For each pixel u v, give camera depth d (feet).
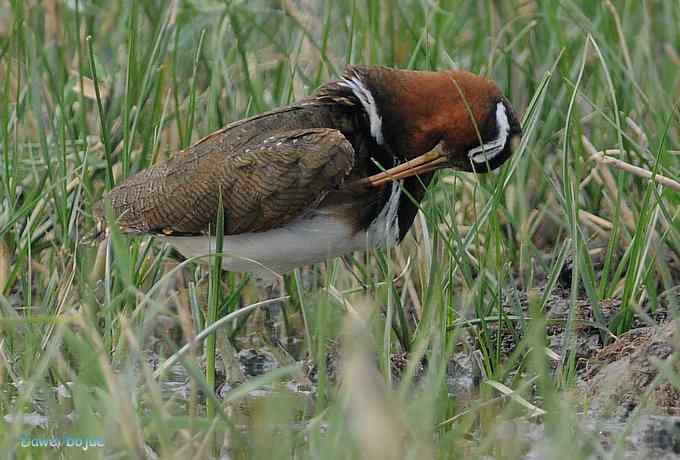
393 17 55.83
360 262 47.11
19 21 50.80
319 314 36.04
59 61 53.67
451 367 41.01
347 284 46.83
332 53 54.13
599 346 41.32
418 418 30.89
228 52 55.62
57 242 47.19
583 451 32.42
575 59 54.39
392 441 28.09
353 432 28.99
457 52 58.08
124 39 56.03
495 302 41.96
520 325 41.68
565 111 52.16
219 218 37.93
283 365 43.47
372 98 41.45
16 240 46.37
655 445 33.86
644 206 41.63
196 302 38.91
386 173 40.42
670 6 55.62
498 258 42.78
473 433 34.99
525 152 46.55
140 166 48.49
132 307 43.91
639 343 39.27
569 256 46.44
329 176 40.22
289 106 41.96
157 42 49.01
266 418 33.91
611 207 48.19
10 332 41.52
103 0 59.52
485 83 41.32
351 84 41.63
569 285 46.55
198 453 31.09
